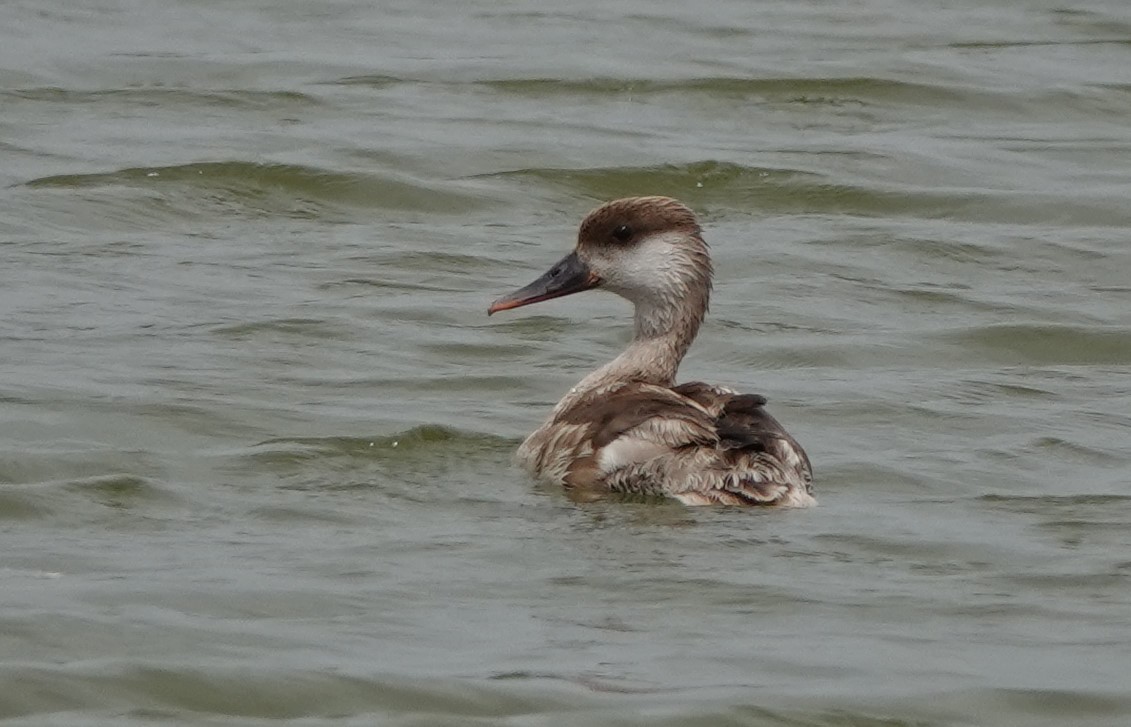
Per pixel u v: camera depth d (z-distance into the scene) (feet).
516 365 58.18
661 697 34.88
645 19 102.42
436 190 75.56
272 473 47.29
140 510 44.11
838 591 39.93
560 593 39.40
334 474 47.42
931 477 48.42
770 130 85.66
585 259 49.73
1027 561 42.06
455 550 41.68
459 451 49.44
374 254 69.00
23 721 33.81
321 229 72.13
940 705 35.01
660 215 49.37
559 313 63.72
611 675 35.76
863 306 65.16
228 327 60.18
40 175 75.05
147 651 36.19
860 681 35.83
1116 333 61.82
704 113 87.40
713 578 40.29
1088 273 69.62
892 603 39.42
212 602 38.52
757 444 43.88
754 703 34.71
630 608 38.86
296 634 37.17
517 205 75.36
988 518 45.09
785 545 42.42
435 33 99.04
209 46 95.09
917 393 55.98
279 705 34.63
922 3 107.14
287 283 65.36
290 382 55.42
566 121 85.20
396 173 76.89
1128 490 47.52
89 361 56.24
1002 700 35.24
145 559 40.91
